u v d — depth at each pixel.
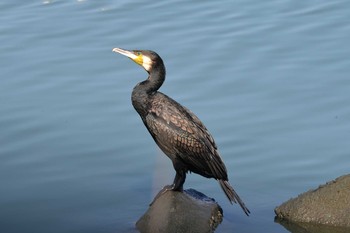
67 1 20.45
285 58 17.47
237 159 13.94
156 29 18.89
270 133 14.70
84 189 13.02
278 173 13.50
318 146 14.25
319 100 15.78
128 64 17.27
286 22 19.11
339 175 13.41
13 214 12.34
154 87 12.63
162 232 11.34
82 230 11.81
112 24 19.16
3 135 14.69
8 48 18.06
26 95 16.09
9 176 13.46
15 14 19.78
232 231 11.57
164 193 12.07
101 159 13.94
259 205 12.50
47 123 15.04
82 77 16.77
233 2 20.27
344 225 11.52
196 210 11.66
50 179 13.34
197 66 17.14
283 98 15.89
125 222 11.94
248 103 15.72
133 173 13.50
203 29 18.81
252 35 18.50
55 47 18.09
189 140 12.12
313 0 20.28
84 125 15.00
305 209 11.84
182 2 20.28
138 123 15.08
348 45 17.94
